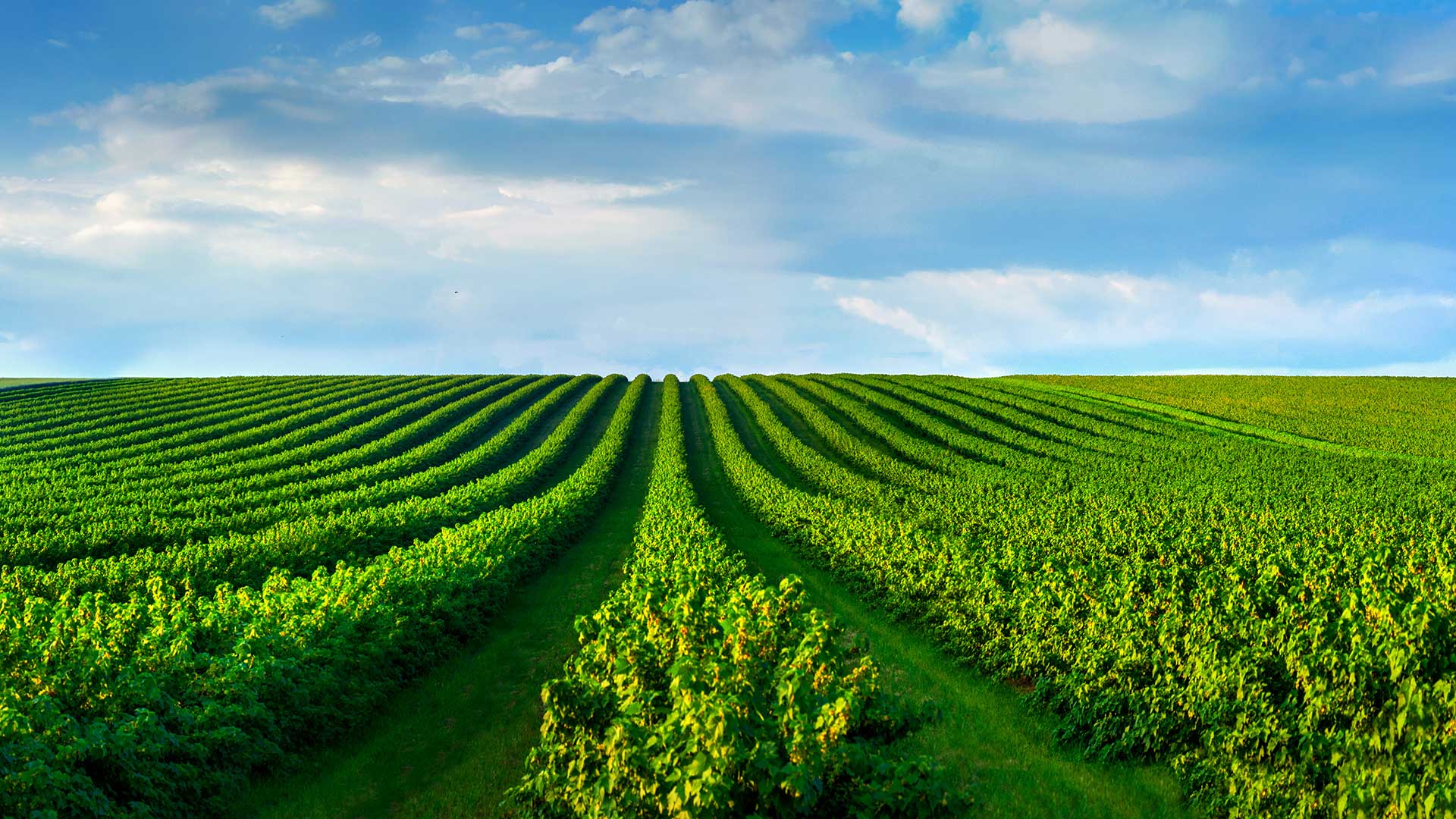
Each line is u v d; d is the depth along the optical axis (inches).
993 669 660.7
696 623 391.9
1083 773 497.7
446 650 698.2
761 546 1247.5
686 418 3063.5
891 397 3388.3
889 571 861.2
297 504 1306.6
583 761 343.6
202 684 459.8
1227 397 3211.1
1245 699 450.6
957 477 1887.3
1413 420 2664.9
